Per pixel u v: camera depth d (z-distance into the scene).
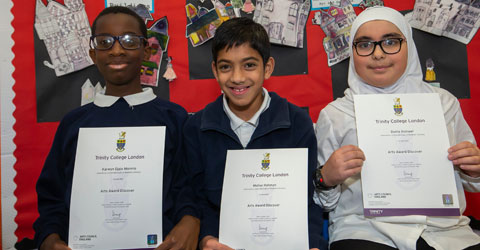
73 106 1.59
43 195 1.16
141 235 1.05
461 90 1.56
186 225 1.07
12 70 1.57
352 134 1.20
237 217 1.02
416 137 1.08
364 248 1.05
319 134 1.28
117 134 1.11
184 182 1.19
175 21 1.59
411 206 1.04
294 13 1.58
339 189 1.15
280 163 1.05
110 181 1.08
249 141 1.14
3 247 1.56
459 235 1.10
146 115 1.21
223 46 1.08
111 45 1.17
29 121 1.58
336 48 1.58
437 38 1.56
